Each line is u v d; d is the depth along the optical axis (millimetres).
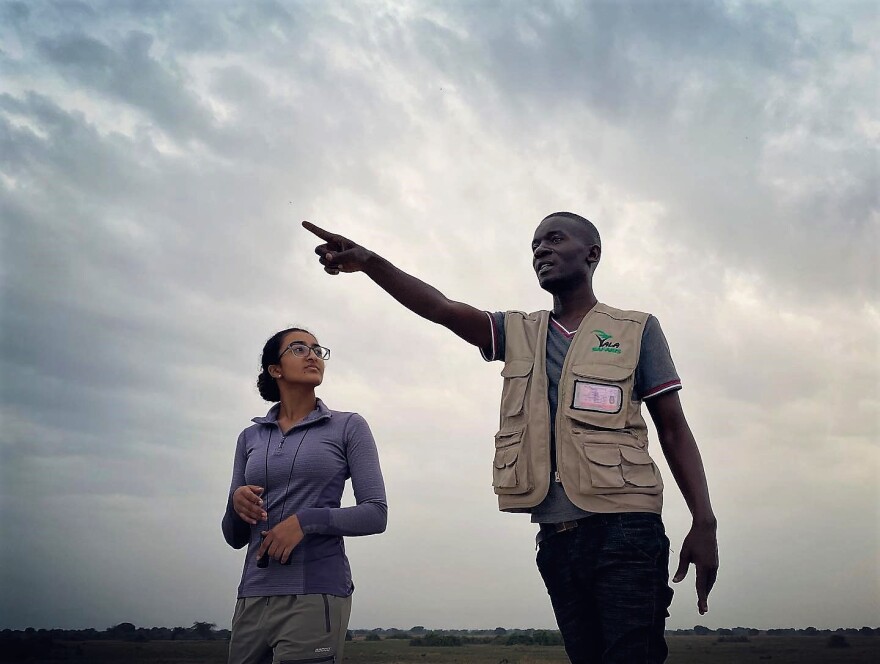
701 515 3074
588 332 3309
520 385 3287
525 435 3176
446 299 3543
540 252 3525
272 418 3670
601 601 2904
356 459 3426
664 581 2920
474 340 3574
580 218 3602
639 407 3217
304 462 3371
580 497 2957
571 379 3174
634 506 2914
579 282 3521
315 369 3641
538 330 3443
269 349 3746
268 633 3131
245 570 3312
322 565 3180
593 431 3049
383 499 3340
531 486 3096
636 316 3334
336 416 3551
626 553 2875
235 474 3627
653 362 3246
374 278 3504
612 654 2811
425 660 22547
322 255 3500
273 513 3346
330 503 3381
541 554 3152
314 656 3051
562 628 3092
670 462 3242
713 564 3018
